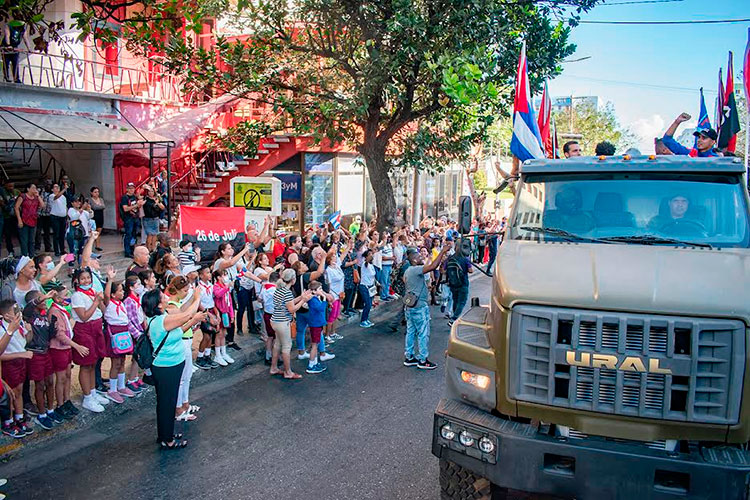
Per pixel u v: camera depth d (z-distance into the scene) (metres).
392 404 8.59
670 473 4.11
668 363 4.10
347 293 13.62
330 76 15.78
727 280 4.37
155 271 10.41
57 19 17.23
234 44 14.81
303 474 6.47
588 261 4.82
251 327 11.64
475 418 4.64
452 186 32.50
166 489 6.13
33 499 5.88
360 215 22.64
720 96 10.73
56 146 18.25
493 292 5.01
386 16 12.95
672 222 5.39
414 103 16.16
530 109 8.27
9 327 6.44
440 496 5.63
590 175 5.73
